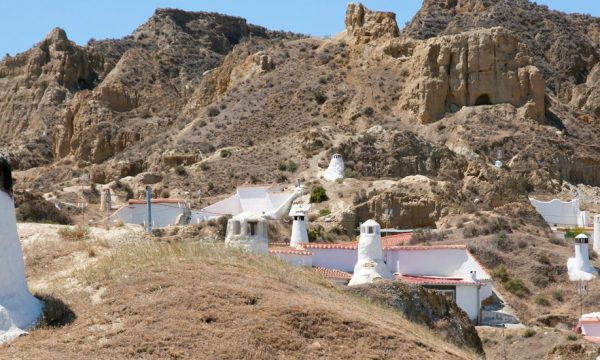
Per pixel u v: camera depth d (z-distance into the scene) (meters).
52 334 26.11
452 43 125.12
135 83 168.25
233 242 43.03
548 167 114.69
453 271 62.09
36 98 198.75
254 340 25.75
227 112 129.62
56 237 35.69
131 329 25.86
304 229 63.00
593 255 78.19
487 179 99.19
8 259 27.25
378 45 135.00
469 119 119.44
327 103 125.25
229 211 86.38
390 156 102.44
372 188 89.00
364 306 32.22
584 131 131.62
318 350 26.14
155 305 27.06
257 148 107.94
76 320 26.86
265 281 30.06
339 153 101.25
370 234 52.38
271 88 132.75
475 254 72.62
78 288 28.97
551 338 53.34
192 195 99.56
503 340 54.50
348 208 84.62
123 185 107.12
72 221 67.25
